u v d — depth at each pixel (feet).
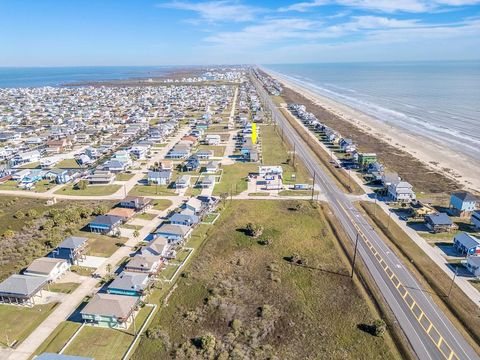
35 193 384.88
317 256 257.34
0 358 169.89
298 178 417.49
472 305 204.33
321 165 468.75
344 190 382.01
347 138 610.24
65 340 181.16
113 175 419.13
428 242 273.95
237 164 476.95
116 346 178.19
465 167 460.96
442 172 440.04
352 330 188.55
